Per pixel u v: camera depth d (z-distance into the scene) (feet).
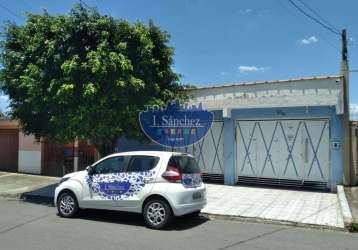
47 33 40.63
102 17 40.24
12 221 31.60
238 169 50.88
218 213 34.78
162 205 29.32
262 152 49.49
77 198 32.86
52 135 44.52
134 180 30.58
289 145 47.96
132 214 34.88
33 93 39.11
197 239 26.45
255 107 48.62
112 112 39.60
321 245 25.35
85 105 38.27
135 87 39.50
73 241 25.29
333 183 44.88
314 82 45.57
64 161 61.46
